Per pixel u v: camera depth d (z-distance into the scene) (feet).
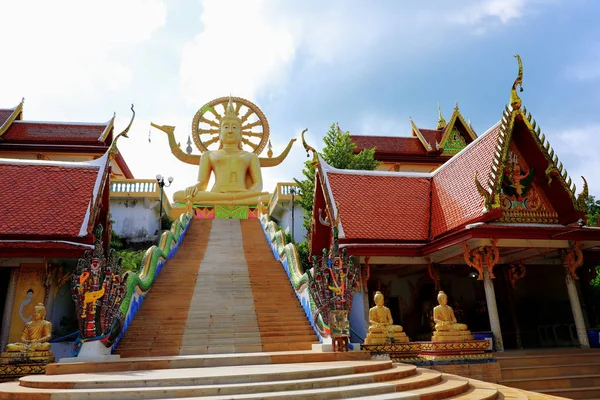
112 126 106.63
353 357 35.01
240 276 56.44
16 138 99.04
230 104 124.67
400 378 27.73
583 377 38.70
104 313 34.53
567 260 47.39
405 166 112.98
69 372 29.84
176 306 46.85
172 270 57.88
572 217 44.57
